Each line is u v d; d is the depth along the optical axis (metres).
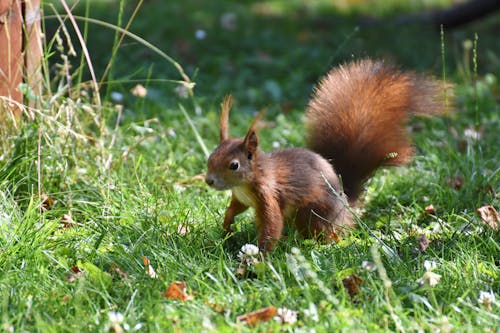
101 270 7.41
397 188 10.61
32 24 9.70
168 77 16.42
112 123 12.50
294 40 20.98
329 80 10.25
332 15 25.03
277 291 7.16
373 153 9.84
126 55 17.48
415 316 6.63
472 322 6.66
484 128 13.61
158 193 9.75
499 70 18.38
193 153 11.58
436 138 12.81
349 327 6.37
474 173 10.34
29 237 7.97
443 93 10.35
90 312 6.73
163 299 6.89
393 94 10.05
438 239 8.59
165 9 24.05
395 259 7.76
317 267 7.56
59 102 10.22
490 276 7.60
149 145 11.39
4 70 9.52
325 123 10.01
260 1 27.50
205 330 6.26
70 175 9.69
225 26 22.25
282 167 8.70
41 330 6.25
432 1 26.47
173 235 8.47
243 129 13.18
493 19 24.53
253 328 6.47
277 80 17.19
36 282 7.22
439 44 21.11
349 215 9.27
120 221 8.81
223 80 16.59
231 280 7.46
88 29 19.25
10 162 9.20
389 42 21.06
